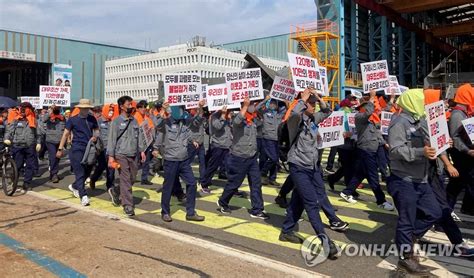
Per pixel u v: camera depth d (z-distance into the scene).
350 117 8.45
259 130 10.03
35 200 8.05
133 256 4.82
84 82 72.12
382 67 8.59
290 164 5.23
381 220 6.64
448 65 34.72
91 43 73.25
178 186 8.05
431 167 5.02
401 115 4.52
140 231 5.88
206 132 10.11
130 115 7.12
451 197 6.45
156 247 5.15
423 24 33.00
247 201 8.27
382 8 27.27
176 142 6.59
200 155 9.76
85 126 7.89
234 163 6.90
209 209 7.53
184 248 5.12
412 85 30.78
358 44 29.20
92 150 7.77
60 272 4.36
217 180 10.77
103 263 4.60
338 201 8.03
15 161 9.04
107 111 10.29
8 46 62.06
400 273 4.42
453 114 6.19
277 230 6.14
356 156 7.80
